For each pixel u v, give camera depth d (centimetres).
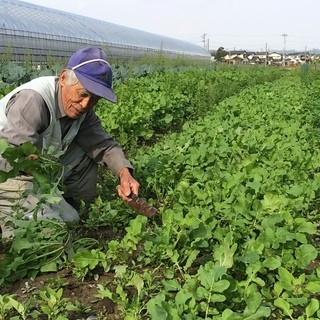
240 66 1246
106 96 134
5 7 939
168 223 123
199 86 535
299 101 415
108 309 111
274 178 164
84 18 1325
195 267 123
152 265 125
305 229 121
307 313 91
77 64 136
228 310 88
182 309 91
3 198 138
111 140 162
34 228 128
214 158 186
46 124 139
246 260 105
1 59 580
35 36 910
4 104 140
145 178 176
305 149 213
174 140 229
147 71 751
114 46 1202
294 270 111
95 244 138
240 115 309
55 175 136
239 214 129
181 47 1966
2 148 116
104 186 178
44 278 127
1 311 102
